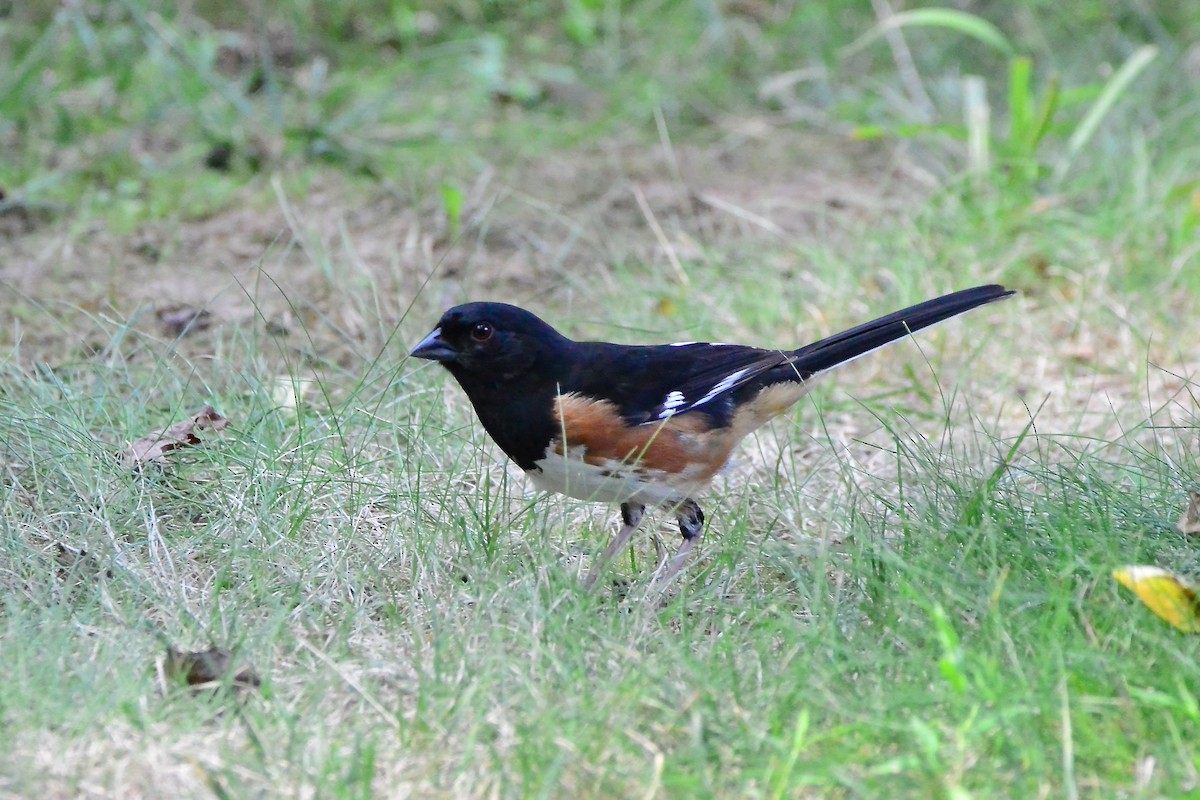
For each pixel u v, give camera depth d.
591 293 12.05
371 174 14.41
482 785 5.80
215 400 9.49
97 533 7.97
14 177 13.87
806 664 6.41
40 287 11.91
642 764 5.95
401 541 8.00
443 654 6.79
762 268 12.51
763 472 9.29
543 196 14.23
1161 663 6.42
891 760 5.78
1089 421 10.00
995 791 5.66
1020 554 7.45
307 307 11.73
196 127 15.19
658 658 6.73
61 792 5.76
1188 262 12.15
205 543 7.96
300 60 16.92
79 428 8.80
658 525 8.59
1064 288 12.16
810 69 16.69
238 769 5.89
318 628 7.11
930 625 6.77
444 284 12.23
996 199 13.17
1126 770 5.79
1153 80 16.09
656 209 13.97
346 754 6.04
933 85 16.44
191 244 12.92
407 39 17.44
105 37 16.28
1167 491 8.20
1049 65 16.59
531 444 7.70
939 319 8.34
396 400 9.28
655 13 18.34
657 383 7.64
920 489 8.51
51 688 6.32
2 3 16.61
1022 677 6.10
